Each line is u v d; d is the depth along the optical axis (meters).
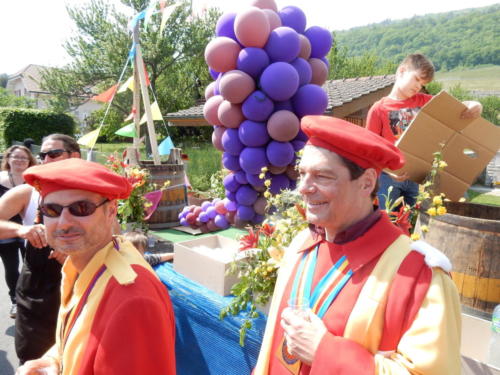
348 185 1.07
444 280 0.97
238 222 3.47
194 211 3.68
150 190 3.40
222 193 4.96
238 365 1.93
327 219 1.10
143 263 1.36
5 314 3.99
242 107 3.10
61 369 1.33
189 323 2.23
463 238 1.76
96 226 1.27
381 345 0.97
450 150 2.23
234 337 1.93
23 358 2.17
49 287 2.13
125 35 18.39
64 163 1.30
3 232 2.14
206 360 2.14
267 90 2.98
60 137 2.50
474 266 1.72
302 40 3.36
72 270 1.44
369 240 1.08
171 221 3.94
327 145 1.08
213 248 2.67
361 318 0.98
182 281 2.26
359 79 10.82
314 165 1.08
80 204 1.24
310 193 1.11
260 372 1.24
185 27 19.72
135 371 1.10
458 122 2.14
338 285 1.08
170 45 19.41
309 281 1.17
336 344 0.97
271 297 1.80
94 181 1.23
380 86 7.86
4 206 2.31
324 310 1.07
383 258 1.04
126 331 1.11
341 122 1.13
